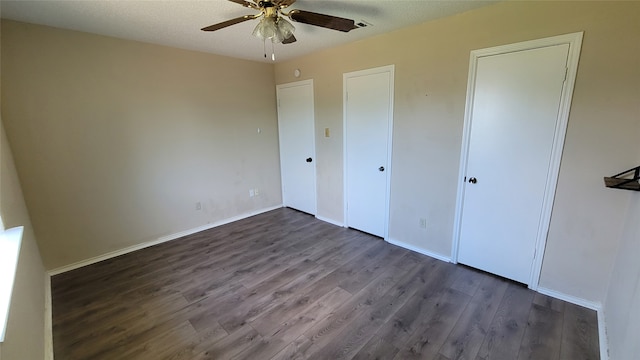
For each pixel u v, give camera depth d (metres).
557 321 2.02
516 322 2.02
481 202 2.57
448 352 1.78
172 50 3.30
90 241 2.97
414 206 3.07
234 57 3.86
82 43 2.71
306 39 3.11
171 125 3.41
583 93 1.94
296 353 1.79
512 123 2.28
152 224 3.40
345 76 3.41
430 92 2.71
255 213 4.48
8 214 1.79
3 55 2.34
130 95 3.05
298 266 2.86
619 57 1.79
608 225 1.97
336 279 2.62
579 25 1.89
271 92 4.41
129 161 3.13
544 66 2.06
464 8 2.29
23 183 2.53
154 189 3.36
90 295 2.42
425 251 3.07
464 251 2.78
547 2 1.99
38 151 2.58
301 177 4.40
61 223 2.77
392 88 2.99
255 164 4.36
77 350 1.83
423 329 1.97
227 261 2.99
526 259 2.39
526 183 2.29
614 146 1.88
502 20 2.20
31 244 2.24
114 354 1.80
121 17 2.34
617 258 1.91
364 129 3.37
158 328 2.02
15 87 2.42
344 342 1.87
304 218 4.28
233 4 2.10
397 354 1.77
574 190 2.07
